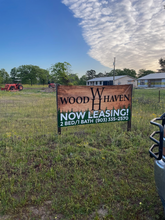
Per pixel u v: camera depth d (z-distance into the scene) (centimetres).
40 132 593
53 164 385
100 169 368
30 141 505
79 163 384
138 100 1341
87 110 545
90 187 312
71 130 611
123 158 409
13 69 8862
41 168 369
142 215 257
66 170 362
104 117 564
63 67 3666
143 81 4909
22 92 2838
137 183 323
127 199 287
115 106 570
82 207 267
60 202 275
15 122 768
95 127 640
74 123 542
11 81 8275
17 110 1061
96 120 559
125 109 580
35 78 8038
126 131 586
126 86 570
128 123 591
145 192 299
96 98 548
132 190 303
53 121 778
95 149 448
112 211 262
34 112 991
